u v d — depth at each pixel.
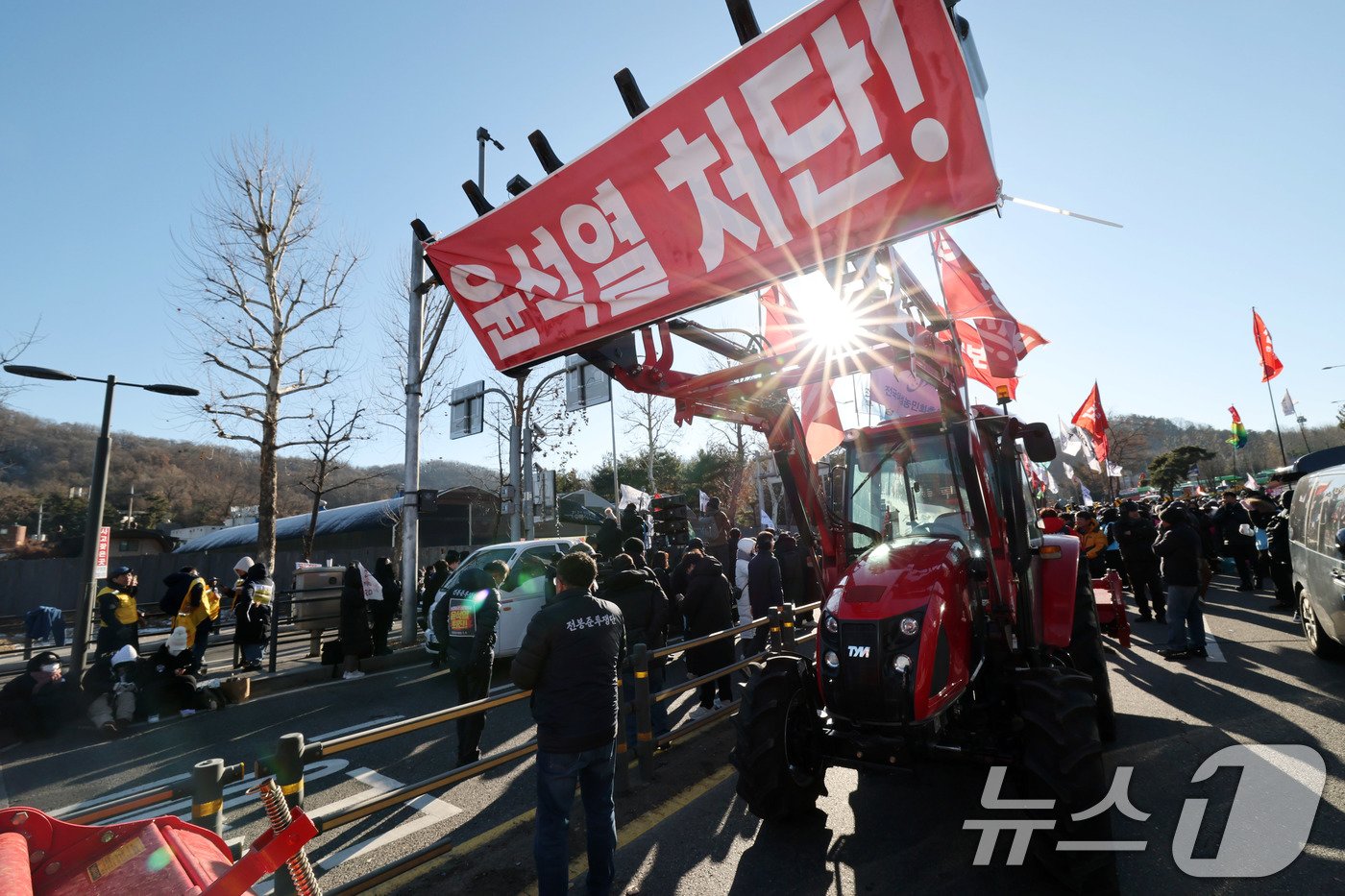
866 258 3.09
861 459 5.21
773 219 2.93
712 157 3.01
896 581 3.89
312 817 3.02
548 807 3.26
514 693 4.00
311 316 20.08
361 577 10.29
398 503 27.83
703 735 6.14
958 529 4.71
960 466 4.62
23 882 1.67
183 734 7.32
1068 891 3.36
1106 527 14.09
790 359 3.75
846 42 2.61
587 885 3.36
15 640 17.31
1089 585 5.73
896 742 3.70
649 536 13.26
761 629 7.80
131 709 7.44
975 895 3.38
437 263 3.93
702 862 3.85
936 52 2.48
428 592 12.38
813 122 2.76
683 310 3.23
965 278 6.59
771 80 2.79
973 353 6.76
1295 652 7.95
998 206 2.52
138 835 2.00
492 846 4.17
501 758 3.74
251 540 32.69
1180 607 8.06
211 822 2.77
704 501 21.80
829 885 3.53
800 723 4.29
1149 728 5.64
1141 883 3.45
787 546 11.25
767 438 4.71
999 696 4.12
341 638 10.09
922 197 2.62
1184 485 48.91
